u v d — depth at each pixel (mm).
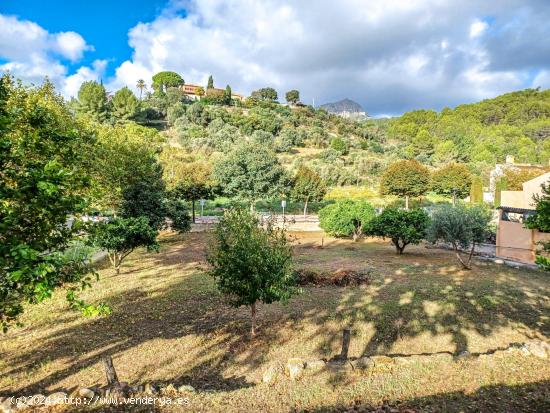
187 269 18766
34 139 5883
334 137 98625
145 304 13242
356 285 15867
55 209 5523
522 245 22328
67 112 19234
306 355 9586
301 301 13742
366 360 8445
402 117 145625
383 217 23438
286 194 47438
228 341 10312
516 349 9258
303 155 79188
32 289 5324
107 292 14602
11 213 5238
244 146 47812
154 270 18562
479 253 23750
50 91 18516
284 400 6855
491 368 8242
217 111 99062
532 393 7113
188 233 32125
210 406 6586
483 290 15062
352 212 29438
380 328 11352
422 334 10992
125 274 17672
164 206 24750
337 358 9305
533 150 86938
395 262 20922
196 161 59969
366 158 74812
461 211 19156
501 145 93125
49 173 5109
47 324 11297
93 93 80250
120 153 23266
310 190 46906
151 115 95938
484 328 11461
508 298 14094
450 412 6445
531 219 9445
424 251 24922
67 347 9711
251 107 126188
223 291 10469
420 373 7992
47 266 4836
